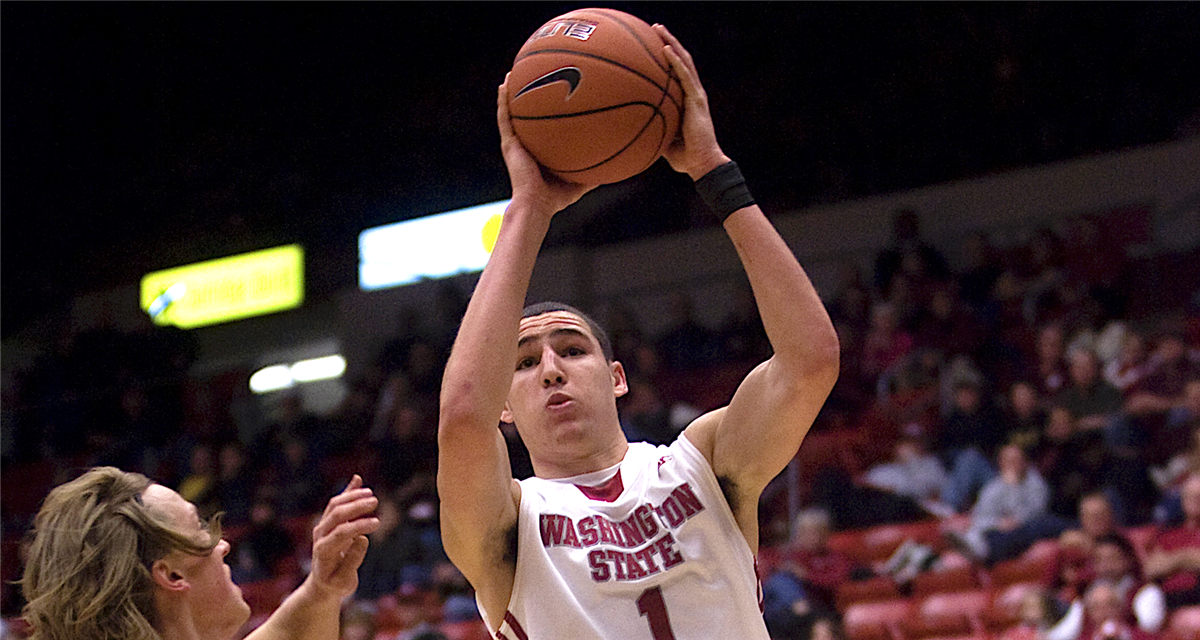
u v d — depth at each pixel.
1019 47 18.73
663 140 3.31
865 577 11.56
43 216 22.56
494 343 3.03
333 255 22.17
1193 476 10.88
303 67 21.48
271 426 17.88
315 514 16.41
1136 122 17.83
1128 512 11.22
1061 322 14.48
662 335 17.20
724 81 20.33
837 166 19.62
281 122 22.23
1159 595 9.71
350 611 11.55
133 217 23.16
